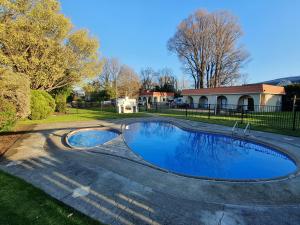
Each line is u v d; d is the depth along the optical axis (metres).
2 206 3.11
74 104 34.28
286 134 9.65
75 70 21.86
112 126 12.43
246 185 4.25
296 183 4.39
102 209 3.17
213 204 3.44
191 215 3.09
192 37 36.28
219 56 36.12
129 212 3.12
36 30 16.80
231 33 34.97
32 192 3.60
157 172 4.86
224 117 16.97
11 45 15.88
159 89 55.59
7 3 14.27
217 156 7.89
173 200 3.54
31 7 16.72
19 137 8.53
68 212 3.04
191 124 13.20
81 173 4.63
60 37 19.33
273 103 24.17
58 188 3.85
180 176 4.67
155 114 20.17
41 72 17.88
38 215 2.92
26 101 7.68
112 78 52.03
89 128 11.28
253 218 3.05
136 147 9.12
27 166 5.00
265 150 8.13
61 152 6.36
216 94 27.81
